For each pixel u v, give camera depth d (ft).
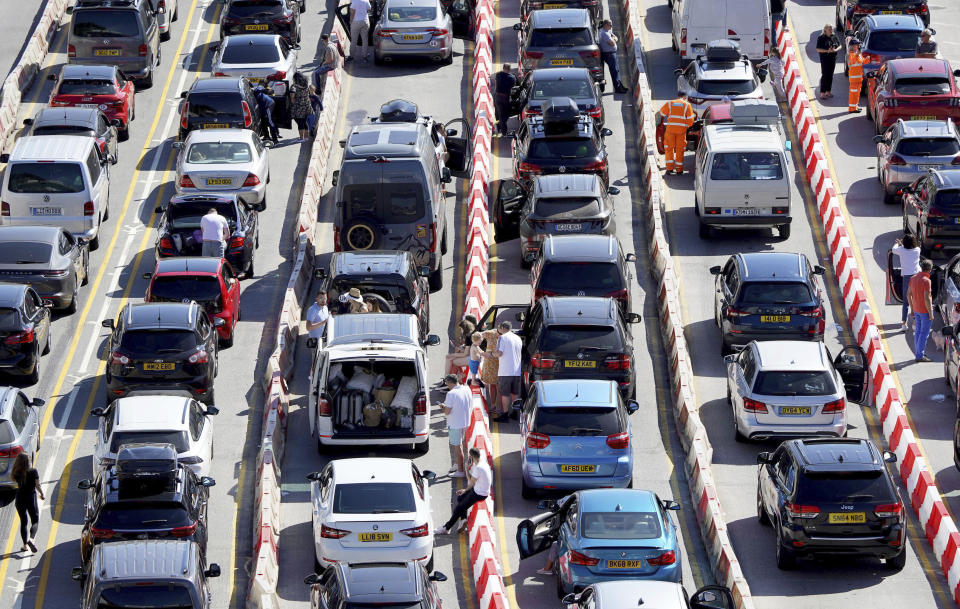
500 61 640.99
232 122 546.26
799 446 336.29
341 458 377.91
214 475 377.91
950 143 520.83
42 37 639.76
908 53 597.11
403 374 372.38
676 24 632.79
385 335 384.06
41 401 378.94
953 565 328.08
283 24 625.00
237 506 365.61
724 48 582.76
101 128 537.24
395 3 628.28
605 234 467.52
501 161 560.20
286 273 483.51
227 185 504.84
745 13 603.67
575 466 351.05
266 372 415.23
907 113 554.87
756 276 425.28
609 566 304.91
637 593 276.00
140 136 576.20
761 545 349.41
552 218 468.34
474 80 619.26
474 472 340.18
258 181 508.94
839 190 542.57
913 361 439.63
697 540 351.25
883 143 537.65
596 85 587.27
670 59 641.81
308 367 427.74
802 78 630.74
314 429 375.86
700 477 359.66
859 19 635.25
